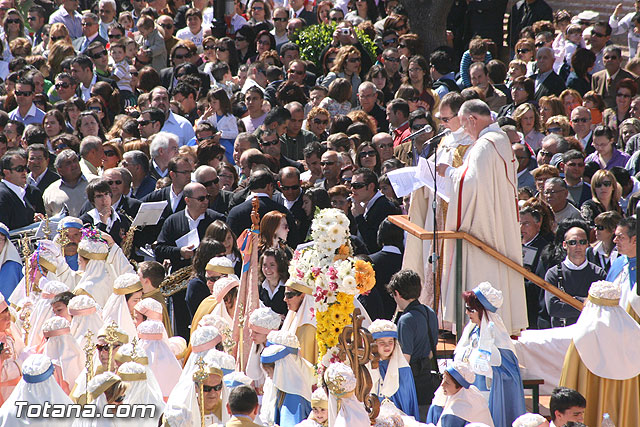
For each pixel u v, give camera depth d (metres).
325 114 39.03
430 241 26.55
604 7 60.97
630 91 41.22
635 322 22.97
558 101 40.47
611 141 36.56
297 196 31.30
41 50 57.28
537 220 29.33
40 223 31.53
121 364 20.31
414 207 27.05
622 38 57.12
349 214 31.31
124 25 59.78
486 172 24.62
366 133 37.25
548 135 37.09
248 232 24.22
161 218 31.80
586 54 45.09
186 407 19.16
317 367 20.55
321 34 51.38
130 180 32.59
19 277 28.61
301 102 42.44
